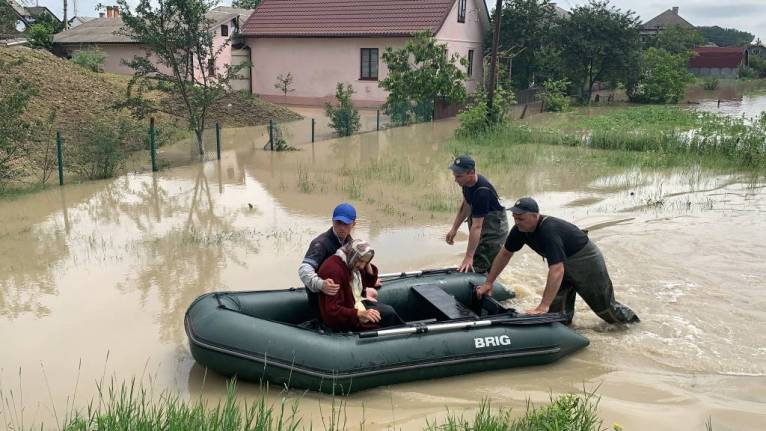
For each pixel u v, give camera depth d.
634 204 12.75
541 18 38.72
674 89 42.62
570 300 6.80
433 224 11.17
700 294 7.79
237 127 25.42
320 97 35.59
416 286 6.82
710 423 4.96
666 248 9.62
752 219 11.39
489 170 16.52
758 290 7.91
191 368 5.83
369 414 5.08
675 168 16.92
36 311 7.15
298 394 5.36
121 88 23.83
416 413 5.11
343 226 5.69
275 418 4.96
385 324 5.97
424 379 5.61
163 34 17.83
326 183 14.77
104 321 6.89
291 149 20.27
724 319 7.07
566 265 6.46
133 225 10.98
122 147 18.02
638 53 40.50
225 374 5.52
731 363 6.05
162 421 4.68
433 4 33.72
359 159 18.53
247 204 12.65
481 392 5.48
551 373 5.85
